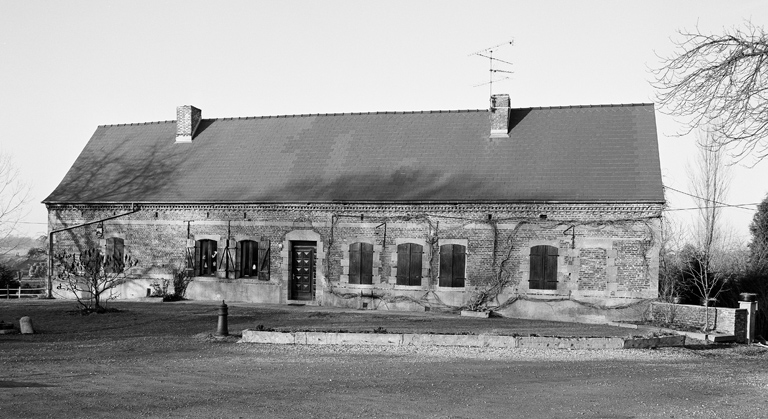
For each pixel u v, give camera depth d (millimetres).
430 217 23688
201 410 9531
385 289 24016
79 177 28656
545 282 22688
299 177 25781
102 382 11602
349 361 13852
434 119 26891
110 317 20766
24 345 16000
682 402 10367
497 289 23000
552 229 22672
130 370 12820
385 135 26688
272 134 28172
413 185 24312
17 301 26109
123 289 26844
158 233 26594
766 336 27453
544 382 11758
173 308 23094
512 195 23016
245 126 28953
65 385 11320
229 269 25766
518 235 22938
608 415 9469
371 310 23500
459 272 23438
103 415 9234
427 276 23625
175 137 29328
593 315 22172
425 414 9391
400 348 15617
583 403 10172
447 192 23656
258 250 25547
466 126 26219
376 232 24203
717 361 15047
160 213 26578
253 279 25578
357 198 24219
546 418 9266
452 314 22703
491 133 25531
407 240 23906
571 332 18375
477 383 11586
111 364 13523
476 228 23297
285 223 25203
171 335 17547
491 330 18344
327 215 24734
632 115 25016
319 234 24828
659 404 10195
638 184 22406
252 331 16594
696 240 31062
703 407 10055
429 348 15586
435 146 25672
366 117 27812
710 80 10359
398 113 27625
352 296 24344
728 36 10258
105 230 27172
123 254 26953
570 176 23234
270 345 16047
